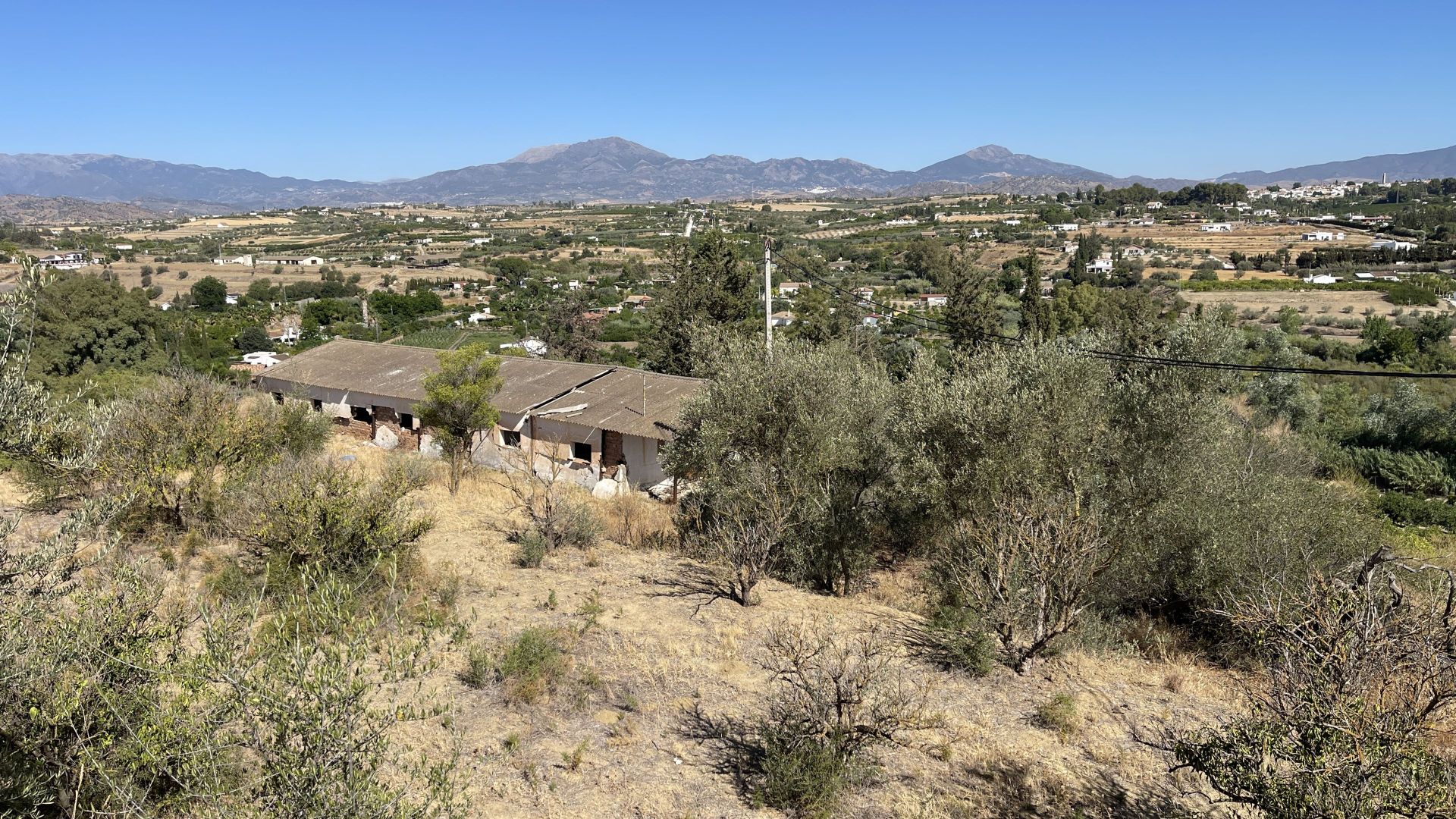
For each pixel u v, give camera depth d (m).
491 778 8.07
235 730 6.52
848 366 19.75
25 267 6.83
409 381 27.94
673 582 14.35
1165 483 12.19
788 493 15.06
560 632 11.38
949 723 9.41
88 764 6.05
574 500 20.33
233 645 5.98
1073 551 10.83
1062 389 12.57
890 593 14.51
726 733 9.12
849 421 15.91
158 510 14.76
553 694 9.79
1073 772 8.48
